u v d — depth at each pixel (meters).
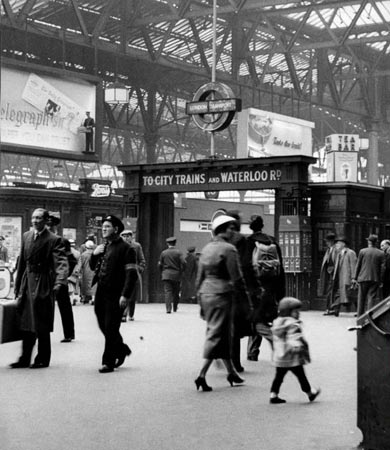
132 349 13.33
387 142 68.69
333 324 18.59
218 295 9.58
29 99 35.94
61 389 9.36
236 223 10.80
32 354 12.32
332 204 23.14
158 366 11.37
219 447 6.60
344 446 6.66
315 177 70.00
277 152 45.44
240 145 43.53
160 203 26.09
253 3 37.72
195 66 46.09
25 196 30.12
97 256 11.01
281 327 8.62
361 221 23.61
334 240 22.20
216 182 24.38
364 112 56.62
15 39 34.94
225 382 10.05
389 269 17.50
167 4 40.16
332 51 51.34
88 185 32.41
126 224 26.03
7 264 24.20
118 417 7.77
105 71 41.91
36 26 37.19
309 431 7.23
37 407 8.23
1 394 8.99
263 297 11.37
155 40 43.81
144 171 25.89
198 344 14.08
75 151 38.12
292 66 45.44
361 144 52.62
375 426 6.45
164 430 7.21
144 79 43.59
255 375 10.66
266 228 38.78
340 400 8.79
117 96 38.00
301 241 22.75
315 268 23.27
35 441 6.73
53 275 11.07
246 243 11.48
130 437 6.92
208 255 9.70
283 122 46.03
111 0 37.56
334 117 61.53
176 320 19.16
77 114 38.12
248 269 11.32
